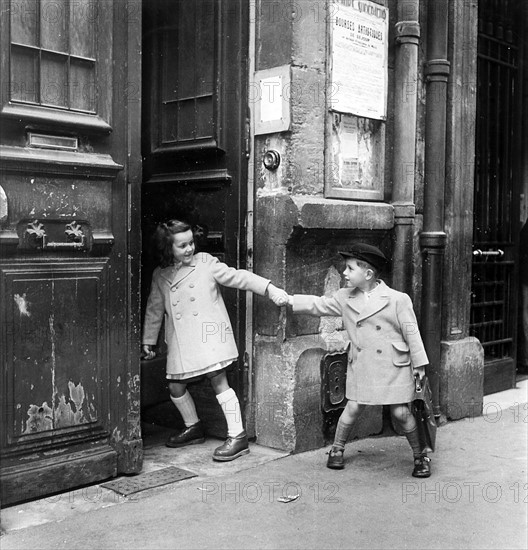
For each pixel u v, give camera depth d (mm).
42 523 3193
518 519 3357
